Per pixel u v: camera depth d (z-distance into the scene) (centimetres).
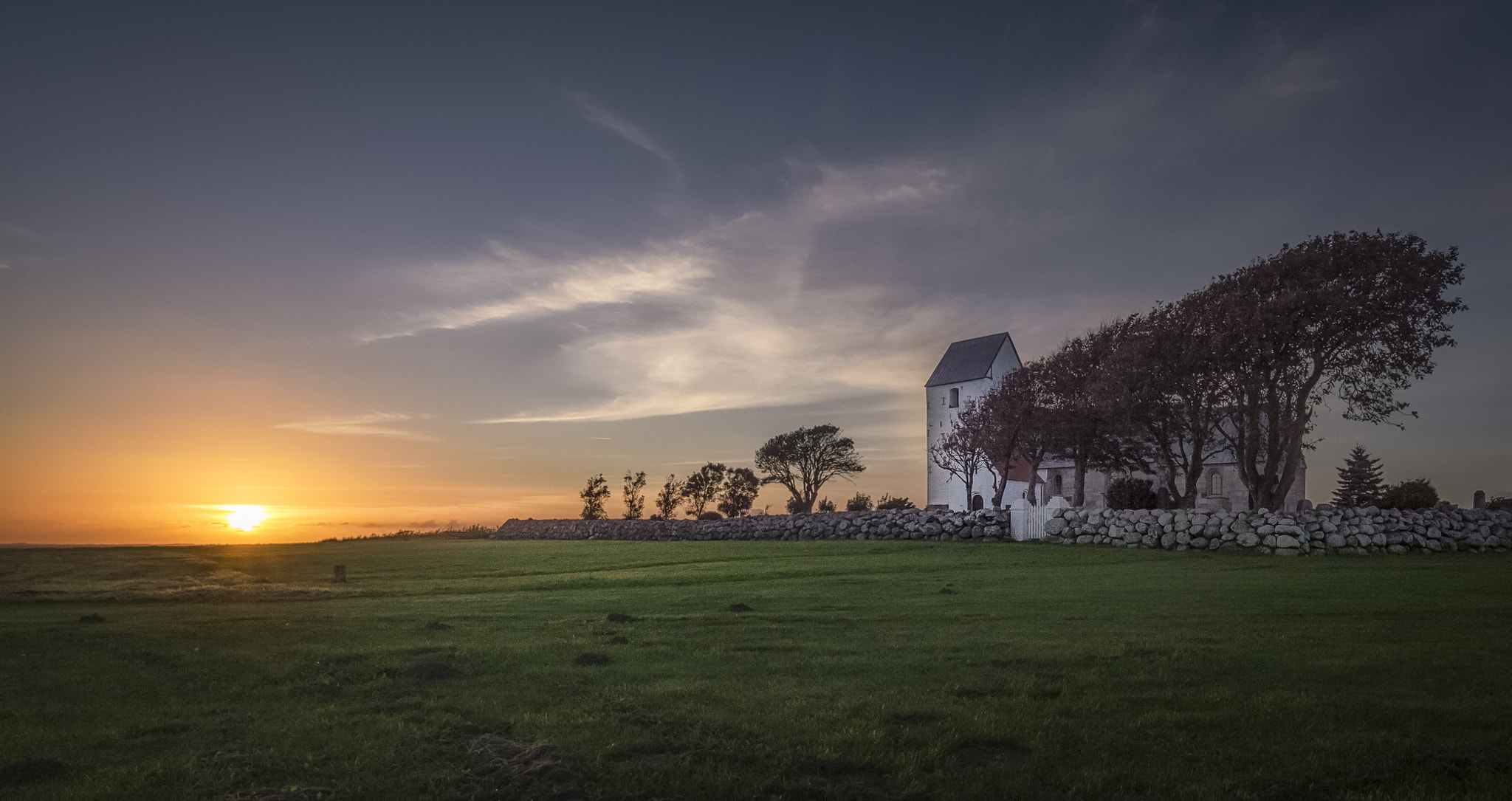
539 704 963
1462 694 957
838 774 739
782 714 902
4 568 3456
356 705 970
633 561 3556
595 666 1181
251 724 899
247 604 2141
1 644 1438
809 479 9925
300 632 1559
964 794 680
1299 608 1695
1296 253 3800
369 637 1485
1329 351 3756
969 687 1012
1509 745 776
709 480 9706
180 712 956
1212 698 945
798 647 1320
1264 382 3825
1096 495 7756
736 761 759
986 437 5597
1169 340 4122
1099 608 1741
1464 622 1486
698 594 2248
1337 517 3369
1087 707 918
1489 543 3262
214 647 1388
